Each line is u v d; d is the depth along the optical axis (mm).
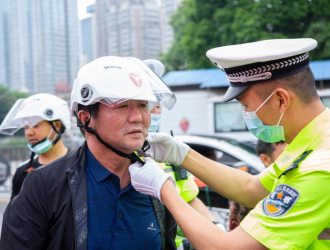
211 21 16609
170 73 10609
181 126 9500
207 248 1312
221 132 9125
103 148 1420
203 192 4133
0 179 9398
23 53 90375
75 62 90375
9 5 92438
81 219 1339
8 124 2764
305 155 1339
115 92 1294
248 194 1730
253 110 1471
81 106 1426
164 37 76062
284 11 14633
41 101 2768
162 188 1387
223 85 9016
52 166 1425
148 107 1498
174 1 73938
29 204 1368
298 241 1229
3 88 46250
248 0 15625
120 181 1468
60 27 88375
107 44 82000
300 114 1406
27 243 1348
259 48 1424
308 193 1236
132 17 77875
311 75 1422
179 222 1364
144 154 1563
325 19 15109
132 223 1418
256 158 4258
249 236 1287
